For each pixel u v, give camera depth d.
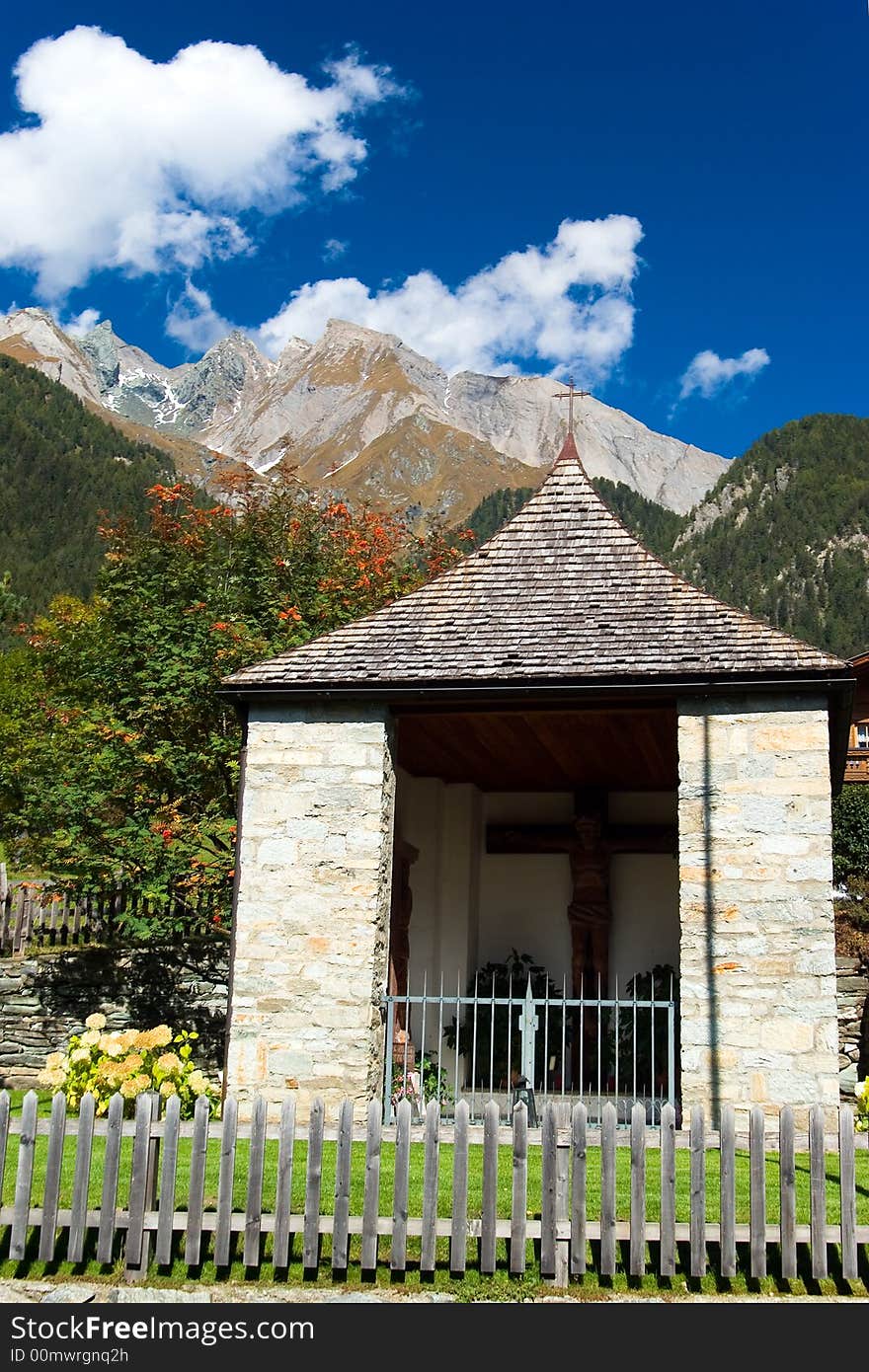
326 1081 10.91
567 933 16.62
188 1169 8.83
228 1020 11.16
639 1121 7.18
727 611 11.80
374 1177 7.20
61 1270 7.30
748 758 10.89
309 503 23.25
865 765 25.00
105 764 17.19
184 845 16.47
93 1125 7.45
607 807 16.70
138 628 18.56
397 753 14.61
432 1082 14.28
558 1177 7.55
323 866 11.37
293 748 11.67
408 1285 7.06
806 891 10.55
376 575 21.72
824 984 10.38
